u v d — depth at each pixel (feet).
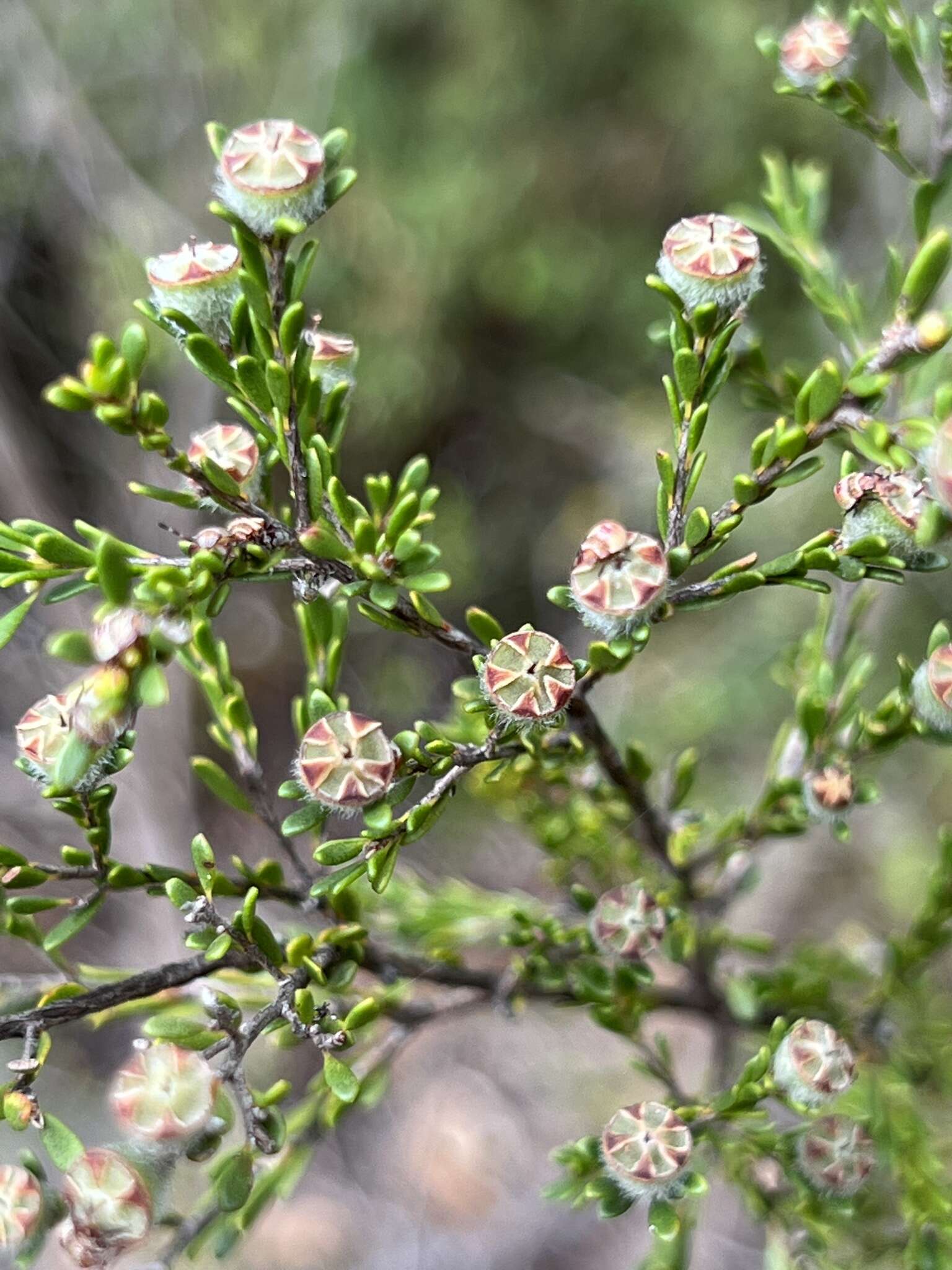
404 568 0.55
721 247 0.55
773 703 1.49
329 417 0.56
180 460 0.53
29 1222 0.52
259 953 0.55
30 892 1.55
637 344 1.90
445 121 1.80
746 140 1.76
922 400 0.64
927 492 0.54
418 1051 1.67
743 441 1.54
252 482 0.56
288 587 1.86
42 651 1.53
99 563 0.50
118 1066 1.60
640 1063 0.62
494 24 1.77
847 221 1.49
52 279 1.69
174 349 1.57
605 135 1.83
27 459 1.63
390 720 1.80
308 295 1.72
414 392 1.80
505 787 0.67
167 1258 0.57
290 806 1.00
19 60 1.61
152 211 1.66
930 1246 0.62
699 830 0.65
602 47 1.78
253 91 1.75
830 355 1.51
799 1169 0.59
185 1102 0.52
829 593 0.55
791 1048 0.58
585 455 1.96
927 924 0.65
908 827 1.47
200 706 1.64
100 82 1.69
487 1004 0.63
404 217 1.76
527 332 1.91
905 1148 0.64
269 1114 0.54
